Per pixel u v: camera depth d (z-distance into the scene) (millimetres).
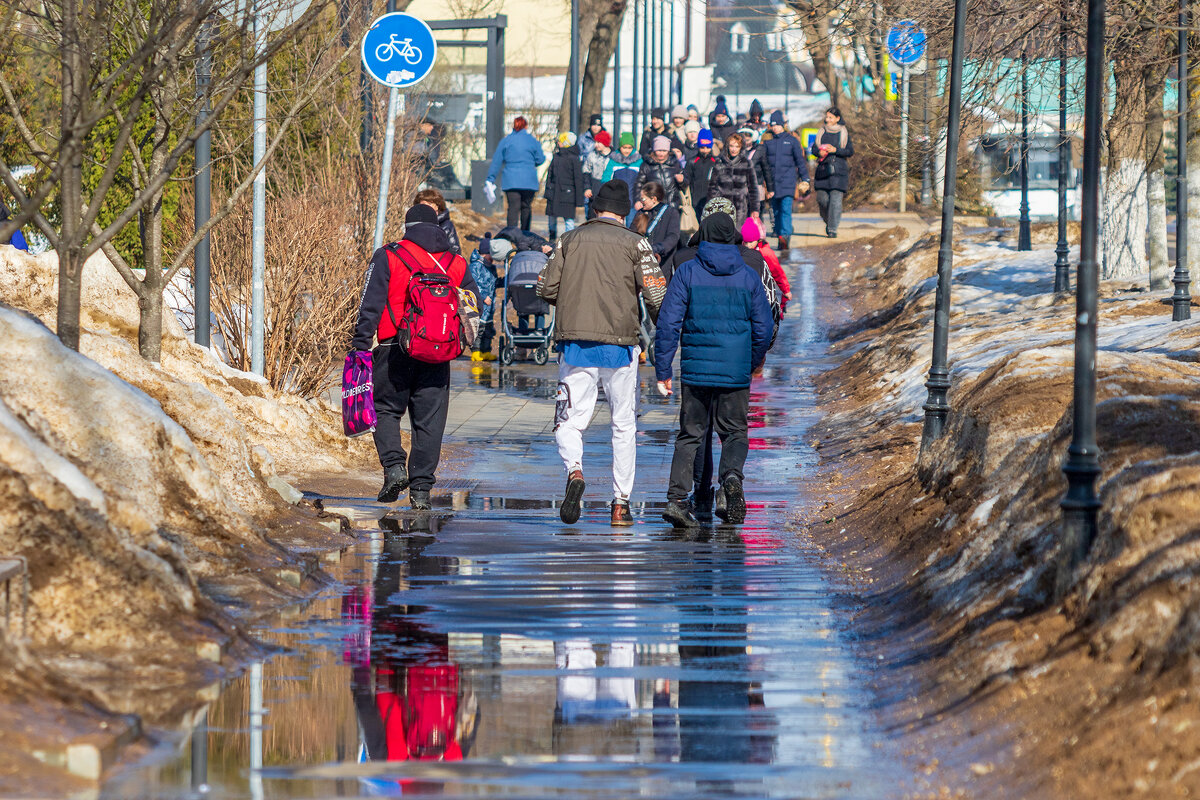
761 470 46750
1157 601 18094
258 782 17234
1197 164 61344
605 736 19484
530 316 80875
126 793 16516
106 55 32531
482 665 23328
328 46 41031
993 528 26188
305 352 52594
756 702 21203
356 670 22859
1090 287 21109
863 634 25453
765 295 39812
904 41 59406
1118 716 16562
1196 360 39031
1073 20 56562
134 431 27812
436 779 17562
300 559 30188
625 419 37531
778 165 104688
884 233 108625
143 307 38531
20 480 21891
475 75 113500
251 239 52531
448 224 57938
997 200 135375
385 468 38719
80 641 21438
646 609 27500
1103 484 22734
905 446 46094
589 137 101875
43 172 40219
